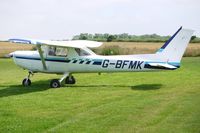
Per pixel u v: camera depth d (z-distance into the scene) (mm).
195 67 25562
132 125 8375
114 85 15727
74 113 9703
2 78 19234
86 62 14969
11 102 11398
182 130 7926
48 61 15258
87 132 7820
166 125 8352
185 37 14453
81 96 12586
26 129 8062
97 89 14422
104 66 14883
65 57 15102
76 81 17234
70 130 7977
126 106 10594
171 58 14570
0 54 44031
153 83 16359
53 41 14750
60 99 11969
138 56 14680
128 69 14703
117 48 43938
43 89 14547
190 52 42406
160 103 11055
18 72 22938
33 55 15414
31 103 11227
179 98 11992
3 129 8062
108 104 10938
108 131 7895
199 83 16078
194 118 9000
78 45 14961
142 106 10578
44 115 9492
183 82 16562
